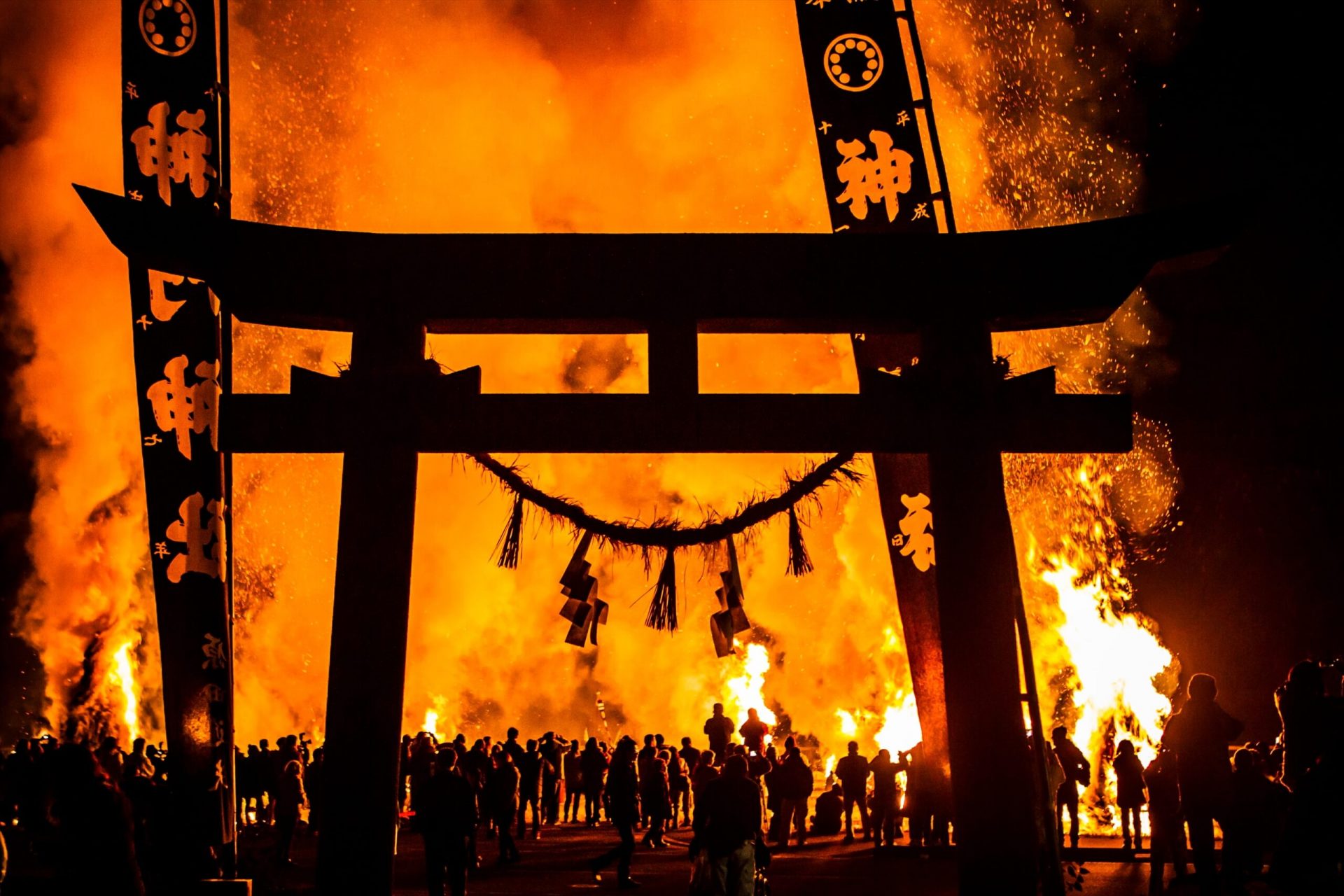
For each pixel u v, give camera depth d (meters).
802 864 16.97
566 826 25.83
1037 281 11.16
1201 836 10.84
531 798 22.67
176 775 11.24
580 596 11.42
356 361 10.91
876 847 18.67
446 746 12.20
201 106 11.99
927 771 11.96
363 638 10.52
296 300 10.95
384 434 10.80
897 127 12.20
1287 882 6.71
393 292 11.00
